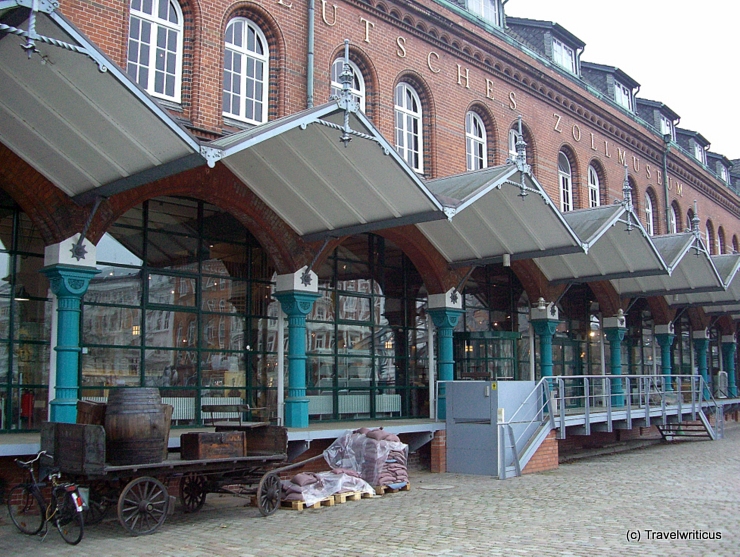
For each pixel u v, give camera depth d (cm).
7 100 982
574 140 2358
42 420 1202
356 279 1705
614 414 1944
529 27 2442
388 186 1278
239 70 1451
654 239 2170
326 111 1120
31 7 785
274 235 1435
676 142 3375
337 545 887
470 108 1977
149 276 1343
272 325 1526
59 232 1145
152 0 1341
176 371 1363
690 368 3080
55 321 1202
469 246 1712
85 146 1039
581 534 945
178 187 1287
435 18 1831
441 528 989
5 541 908
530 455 1595
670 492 1316
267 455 1093
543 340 2089
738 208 3672
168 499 966
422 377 1812
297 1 1525
